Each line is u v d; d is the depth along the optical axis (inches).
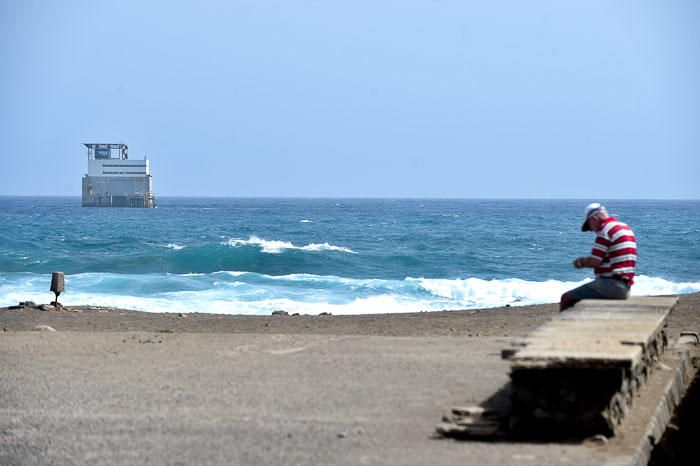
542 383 794.2
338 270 4256.9
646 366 1015.6
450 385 1004.6
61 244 5669.3
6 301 2620.6
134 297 2775.6
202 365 1160.8
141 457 756.6
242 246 4753.9
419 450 757.3
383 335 1568.7
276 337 1437.0
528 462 714.8
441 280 3425.2
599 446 758.5
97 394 989.2
